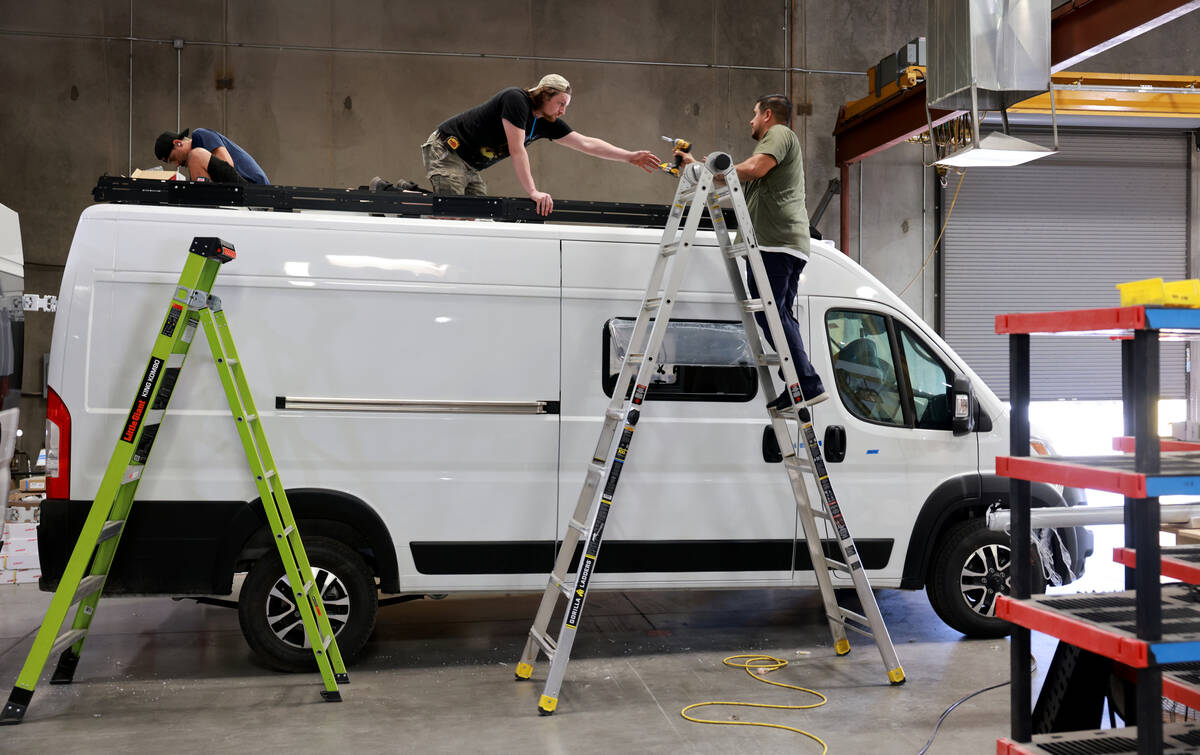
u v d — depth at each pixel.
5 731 3.71
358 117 10.31
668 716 3.92
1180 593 2.81
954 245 11.66
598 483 4.23
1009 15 6.00
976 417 4.94
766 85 11.17
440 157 5.16
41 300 9.74
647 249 4.69
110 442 4.16
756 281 4.26
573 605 3.95
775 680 4.39
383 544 4.41
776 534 4.75
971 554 4.93
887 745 3.60
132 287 4.21
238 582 6.54
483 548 4.48
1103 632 2.33
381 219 4.47
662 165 4.88
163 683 4.32
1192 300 2.21
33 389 9.70
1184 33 11.99
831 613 4.71
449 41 10.49
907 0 11.43
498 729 3.76
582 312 4.59
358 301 4.40
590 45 10.76
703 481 4.67
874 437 4.84
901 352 4.95
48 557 4.09
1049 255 11.83
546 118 5.09
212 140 5.34
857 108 10.60
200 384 4.27
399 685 4.32
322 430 4.35
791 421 4.75
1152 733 2.26
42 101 9.80
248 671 4.50
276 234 4.36
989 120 10.56
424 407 4.43
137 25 9.92
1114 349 11.95
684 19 10.96
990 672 4.50
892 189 11.54
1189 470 2.28
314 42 10.23
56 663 4.51
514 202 4.69
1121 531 8.89
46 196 9.80
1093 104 10.23
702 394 4.68
